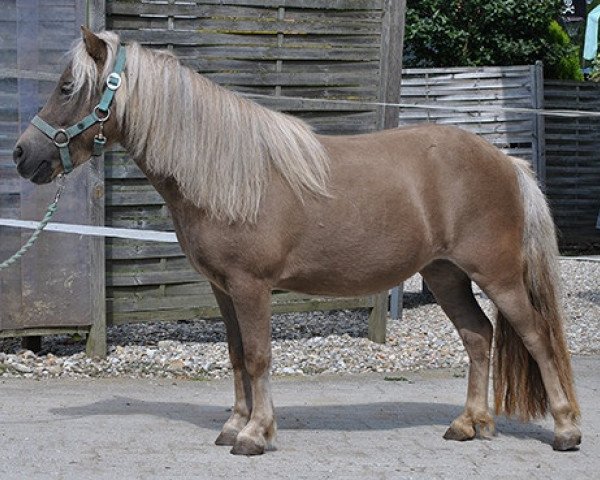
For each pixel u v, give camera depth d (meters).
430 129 5.62
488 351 5.81
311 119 8.27
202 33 7.88
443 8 15.20
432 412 6.42
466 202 5.47
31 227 7.20
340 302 8.45
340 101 8.01
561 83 14.11
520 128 13.41
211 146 5.11
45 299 7.47
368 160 5.40
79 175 7.47
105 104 5.09
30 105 7.32
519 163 5.73
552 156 14.18
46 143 5.08
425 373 7.64
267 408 5.34
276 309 8.27
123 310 7.86
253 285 5.20
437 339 8.66
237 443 5.30
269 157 5.20
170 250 7.95
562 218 14.46
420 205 5.41
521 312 5.56
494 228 5.51
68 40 7.36
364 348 8.30
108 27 7.60
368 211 5.31
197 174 5.09
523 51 15.22
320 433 5.82
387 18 8.37
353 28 8.32
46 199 7.41
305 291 5.45
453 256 5.55
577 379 7.46
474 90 13.23
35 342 7.88
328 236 5.28
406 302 10.38
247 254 5.14
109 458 5.21
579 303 10.51
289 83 8.19
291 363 7.78
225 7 7.92
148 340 8.28
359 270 5.38
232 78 8.02
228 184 5.09
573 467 5.25
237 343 5.52
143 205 7.88
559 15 16.70
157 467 5.07
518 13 15.11
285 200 5.20
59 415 6.09
